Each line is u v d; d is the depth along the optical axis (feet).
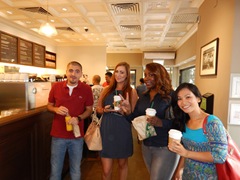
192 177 3.90
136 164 10.21
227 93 7.13
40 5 12.56
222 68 7.62
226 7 7.34
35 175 6.87
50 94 6.69
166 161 5.30
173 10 12.58
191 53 18.13
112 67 31.65
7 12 14.14
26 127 6.27
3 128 5.21
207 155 3.48
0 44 15.08
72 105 6.47
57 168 6.48
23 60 18.15
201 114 3.93
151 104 5.56
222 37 7.68
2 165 5.31
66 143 6.43
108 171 6.29
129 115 6.02
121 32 18.99
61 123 6.38
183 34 19.33
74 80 6.43
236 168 3.48
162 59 29.12
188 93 3.90
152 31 18.37
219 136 3.47
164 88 5.44
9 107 6.35
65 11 14.15
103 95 6.48
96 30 18.54
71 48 25.50
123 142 6.04
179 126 4.18
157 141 5.33
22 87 6.25
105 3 11.85
